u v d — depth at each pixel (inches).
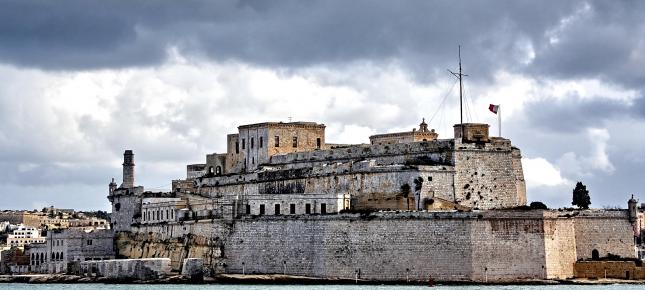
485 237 7770.7
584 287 7564.0
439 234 7849.4
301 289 7613.2
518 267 7775.6
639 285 7721.5
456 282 7780.5
